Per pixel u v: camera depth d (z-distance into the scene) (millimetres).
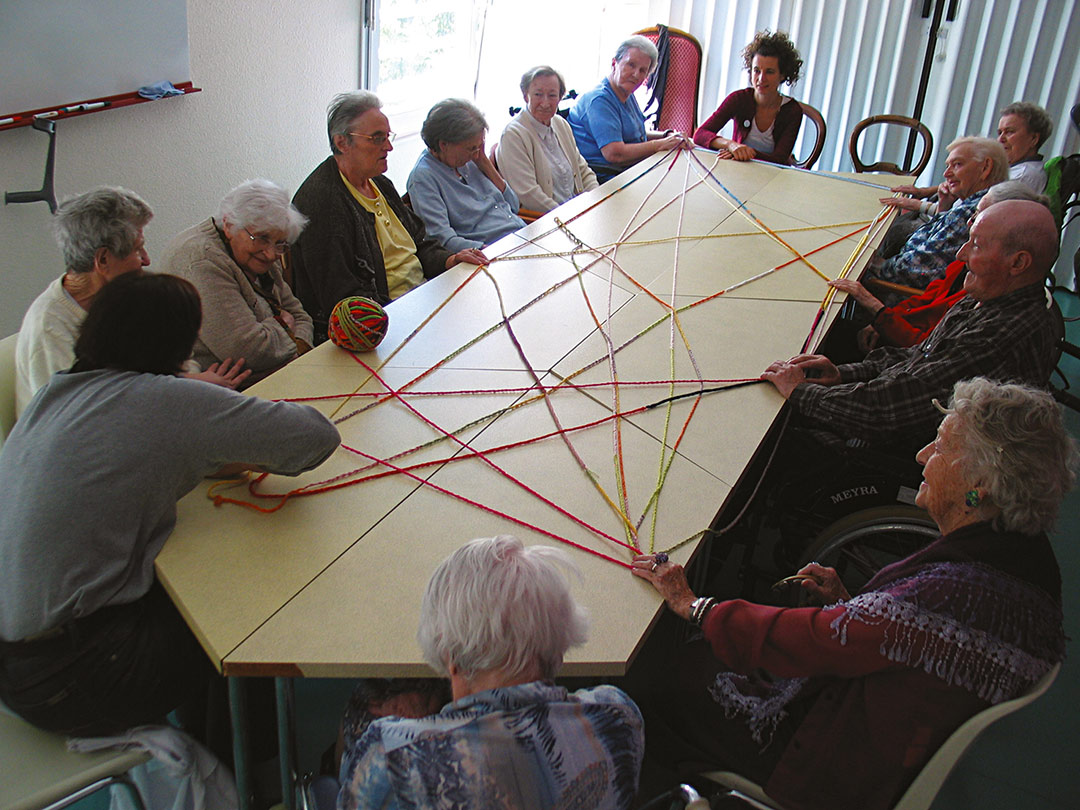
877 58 4828
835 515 2166
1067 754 2002
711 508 1562
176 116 3281
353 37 4176
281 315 2342
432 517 1491
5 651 1347
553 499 1558
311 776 1423
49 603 1298
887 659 1209
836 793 1313
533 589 998
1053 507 1230
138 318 1371
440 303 2307
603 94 4109
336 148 2529
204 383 1408
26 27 2625
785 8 4906
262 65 3635
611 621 1299
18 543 1303
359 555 1392
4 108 2639
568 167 3826
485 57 5434
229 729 1714
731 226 3033
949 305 2635
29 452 1338
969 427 1264
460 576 1012
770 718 1440
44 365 1737
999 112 4730
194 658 1476
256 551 1386
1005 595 1194
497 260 2625
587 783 965
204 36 3295
